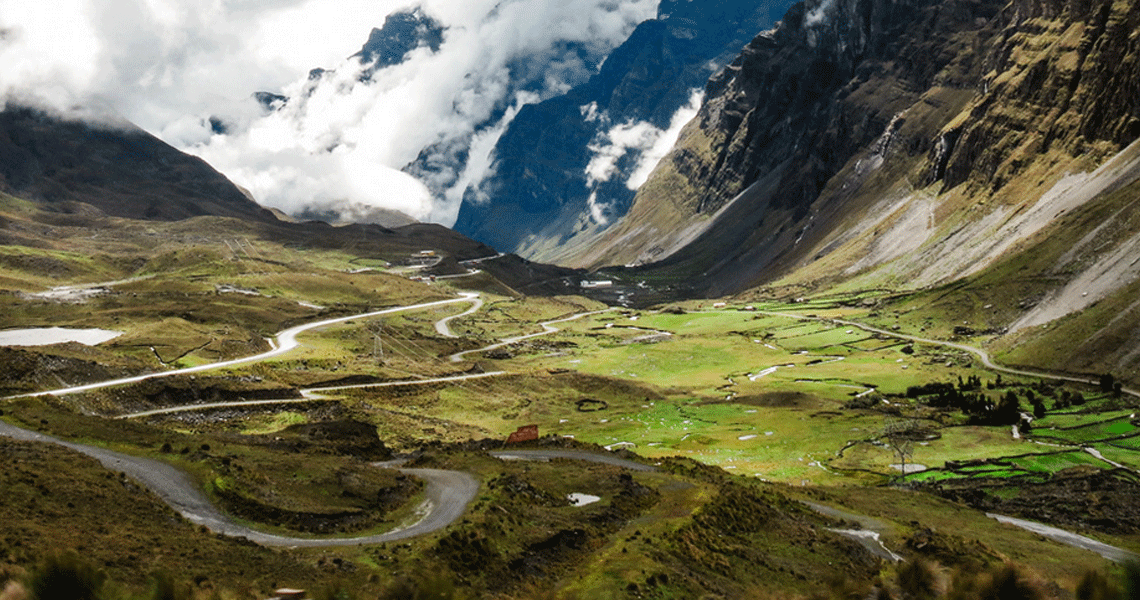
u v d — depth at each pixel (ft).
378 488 236.84
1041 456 483.92
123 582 129.80
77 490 178.50
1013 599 91.56
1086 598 79.46
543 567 187.62
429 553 173.78
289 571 154.20
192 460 224.53
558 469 290.15
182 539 163.63
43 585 80.23
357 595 132.98
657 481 291.38
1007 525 333.21
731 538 224.74
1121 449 498.28
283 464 240.32
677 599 166.40
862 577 209.97
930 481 444.14
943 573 122.01
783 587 194.29
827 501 334.85
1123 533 345.92
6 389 426.10
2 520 147.64
